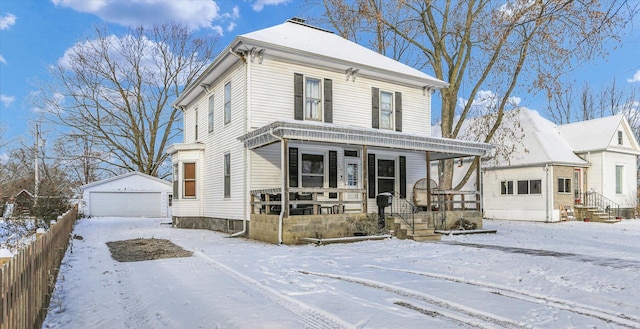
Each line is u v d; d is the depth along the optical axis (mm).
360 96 17016
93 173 41312
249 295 5938
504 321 4973
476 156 17125
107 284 6961
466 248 10984
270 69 14914
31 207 16578
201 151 19141
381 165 17500
